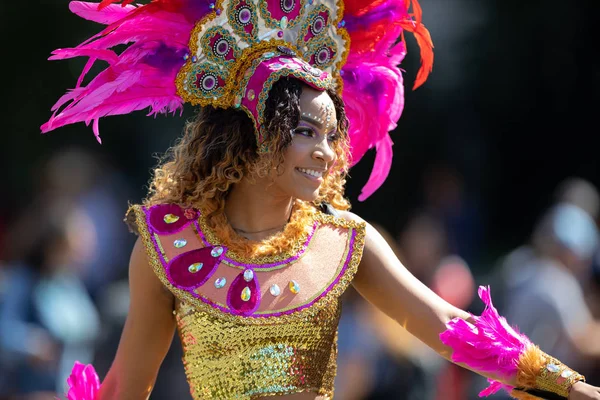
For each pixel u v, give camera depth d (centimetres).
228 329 580
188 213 609
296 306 589
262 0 614
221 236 600
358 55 674
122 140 2741
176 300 598
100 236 2131
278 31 621
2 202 2595
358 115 688
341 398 1270
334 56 651
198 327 584
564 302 1361
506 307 1416
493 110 2955
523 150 3016
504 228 3073
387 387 1279
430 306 612
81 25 2589
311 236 613
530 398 583
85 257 1414
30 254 1259
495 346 588
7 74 2612
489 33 2802
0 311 1226
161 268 591
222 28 613
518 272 1426
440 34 2767
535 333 1360
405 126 2994
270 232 616
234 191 620
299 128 588
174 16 614
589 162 2962
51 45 2600
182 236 601
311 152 586
